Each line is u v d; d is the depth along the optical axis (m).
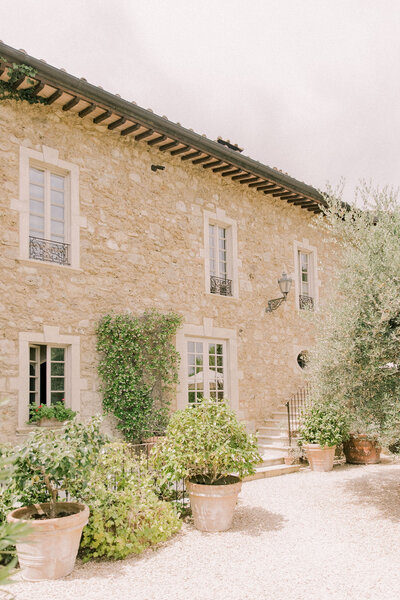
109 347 7.64
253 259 10.59
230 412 5.47
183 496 5.80
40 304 6.99
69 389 7.20
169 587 3.59
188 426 5.29
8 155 6.91
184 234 9.20
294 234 11.73
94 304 7.64
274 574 3.84
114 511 4.37
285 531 5.00
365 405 5.49
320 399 6.02
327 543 4.61
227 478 5.52
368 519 5.43
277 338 10.84
